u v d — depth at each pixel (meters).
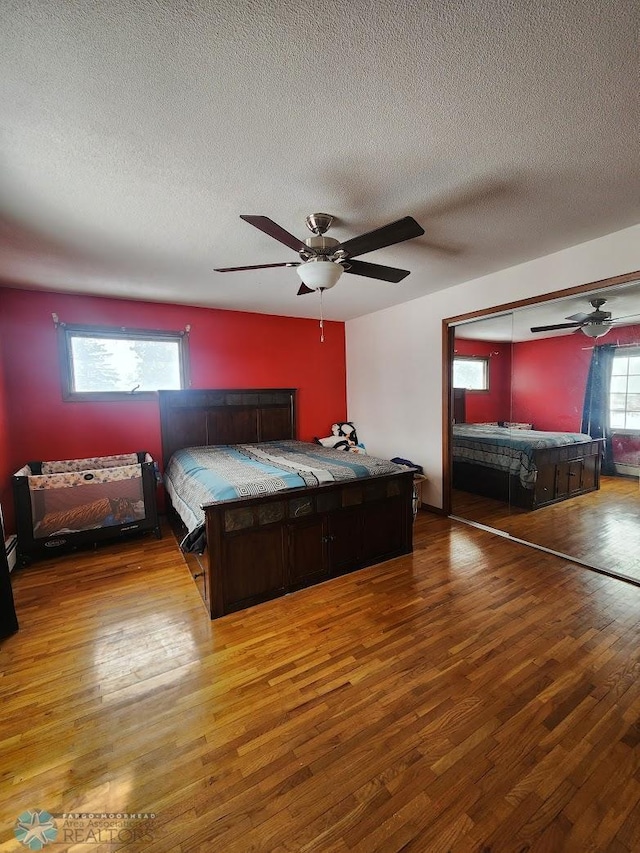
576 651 1.89
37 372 3.52
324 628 2.13
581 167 1.73
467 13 1.02
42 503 3.01
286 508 2.48
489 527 3.65
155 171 1.71
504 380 3.66
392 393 4.54
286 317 4.87
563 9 1.01
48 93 1.24
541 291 2.90
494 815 1.16
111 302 3.83
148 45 1.08
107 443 3.87
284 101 1.31
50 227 2.23
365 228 2.33
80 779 1.29
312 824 1.15
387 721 1.51
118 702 1.63
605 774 1.28
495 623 2.14
